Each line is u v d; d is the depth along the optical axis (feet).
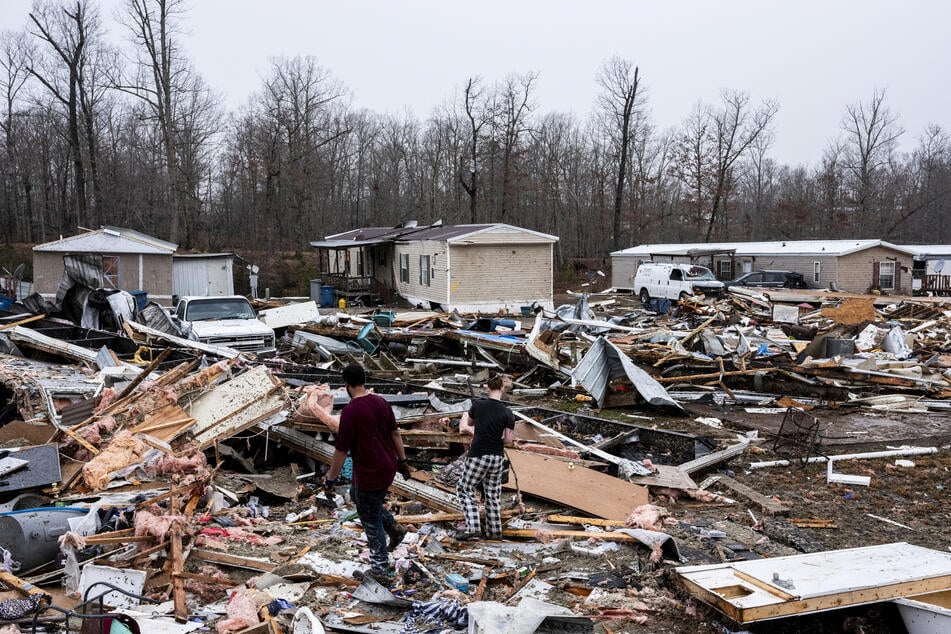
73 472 23.58
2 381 35.17
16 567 17.80
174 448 26.20
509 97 175.73
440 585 18.89
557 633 15.81
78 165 142.82
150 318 60.18
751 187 259.19
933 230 221.66
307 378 43.11
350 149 201.67
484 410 22.06
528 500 26.22
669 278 113.60
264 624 15.60
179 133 168.55
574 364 50.31
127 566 18.24
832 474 30.63
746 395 46.91
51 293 92.07
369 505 18.66
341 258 143.02
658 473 28.73
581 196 205.87
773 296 106.73
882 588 16.24
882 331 62.44
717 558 21.38
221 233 188.55
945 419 42.22
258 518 23.70
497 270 104.58
